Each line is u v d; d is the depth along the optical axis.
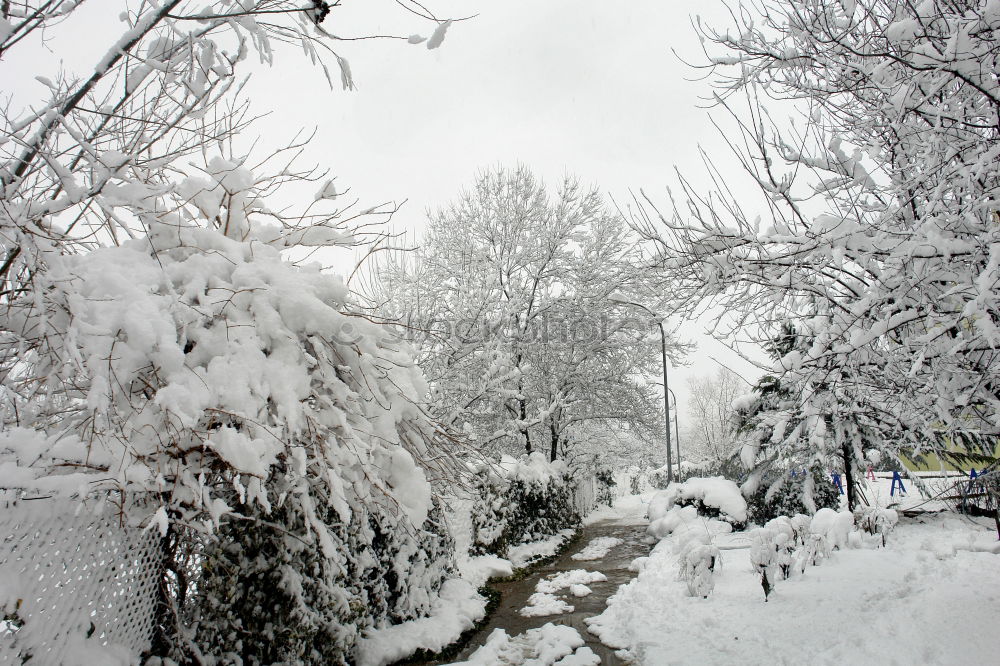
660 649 5.81
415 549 7.16
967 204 4.39
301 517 4.72
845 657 4.65
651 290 6.39
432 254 19.56
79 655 2.97
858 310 4.81
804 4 5.10
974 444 6.24
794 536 7.95
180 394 3.13
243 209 4.33
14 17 2.96
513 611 8.18
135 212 3.51
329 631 5.09
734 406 14.60
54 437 3.19
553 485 16.27
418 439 4.49
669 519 14.66
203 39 3.42
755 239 5.18
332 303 4.29
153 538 3.71
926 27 4.42
